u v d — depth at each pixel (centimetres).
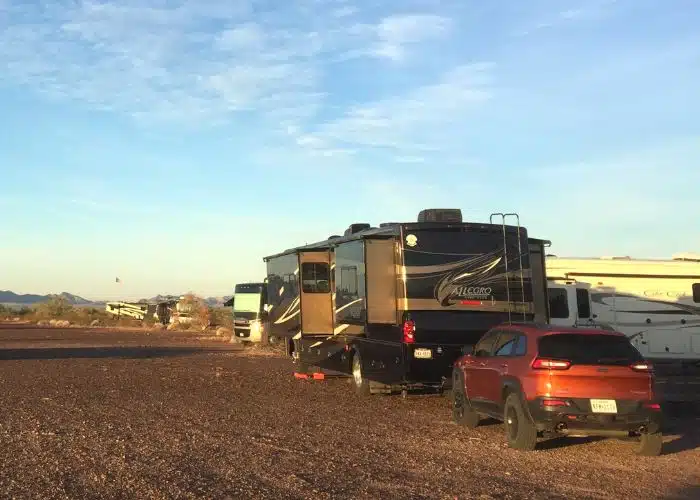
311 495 684
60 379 1722
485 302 1305
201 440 955
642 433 878
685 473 807
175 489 700
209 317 5438
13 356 2538
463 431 1059
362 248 1364
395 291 1322
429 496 688
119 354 2667
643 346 1847
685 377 1828
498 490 714
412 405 1336
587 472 803
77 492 688
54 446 906
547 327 945
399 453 891
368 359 1402
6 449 886
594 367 871
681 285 1877
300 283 1716
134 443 930
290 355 1998
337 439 978
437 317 1280
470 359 1095
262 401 1366
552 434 936
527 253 1348
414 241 1298
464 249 1312
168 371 1961
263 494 685
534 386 880
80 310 7750
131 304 7038
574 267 1848
